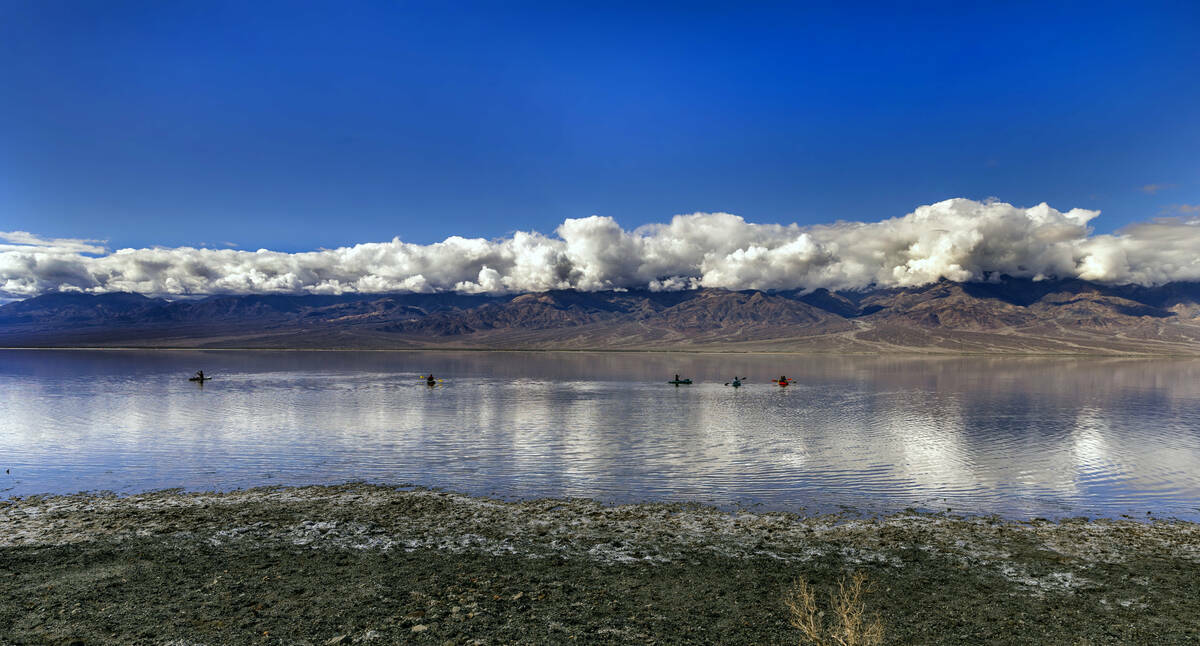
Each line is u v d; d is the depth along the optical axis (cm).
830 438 5034
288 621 1638
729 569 2094
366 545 2312
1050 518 2808
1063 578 2034
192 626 1602
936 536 2488
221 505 2888
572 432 5325
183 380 11238
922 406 7569
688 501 3056
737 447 4597
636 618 1686
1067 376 13950
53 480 3456
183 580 1930
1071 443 4809
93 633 1557
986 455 4303
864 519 2753
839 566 2139
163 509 2812
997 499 3133
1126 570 2111
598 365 19025
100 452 4284
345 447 4531
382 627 1606
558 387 10381
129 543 2308
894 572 2084
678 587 1922
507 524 2600
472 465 3906
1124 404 7812
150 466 3844
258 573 1998
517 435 5138
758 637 1580
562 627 1622
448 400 8056
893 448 4578
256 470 3744
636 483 3434
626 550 2281
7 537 2375
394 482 3447
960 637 1602
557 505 2922
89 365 16512
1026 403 7944
